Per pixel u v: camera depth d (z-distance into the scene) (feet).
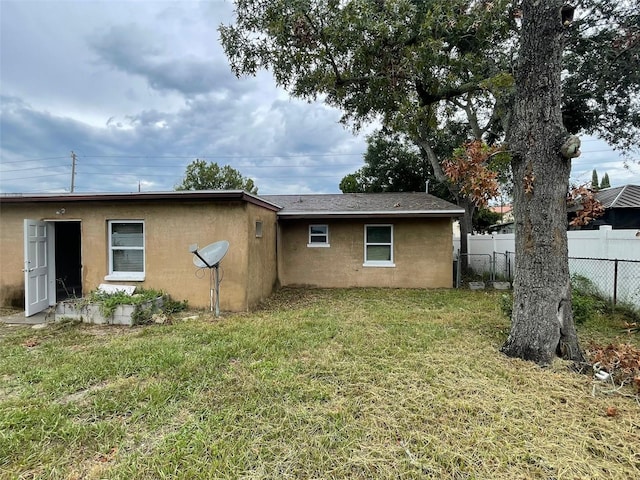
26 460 7.79
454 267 39.58
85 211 24.26
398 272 34.94
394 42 22.48
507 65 28.22
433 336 16.89
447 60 23.97
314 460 7.79
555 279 13.25
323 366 13.05
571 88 33.06
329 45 23.41
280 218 34.58
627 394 10.69
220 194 22.50
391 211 32.91
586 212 14.30
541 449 8.09
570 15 13.09
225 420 9.34
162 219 23.86
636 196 46.55
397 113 27.30
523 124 13.62
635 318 19.74
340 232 35.63
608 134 36.60
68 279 34.04
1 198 23.63
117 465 7.64
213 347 15.31
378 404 10.16
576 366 12.70
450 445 8.27
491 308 23.86
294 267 36.14
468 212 43.45
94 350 15.15
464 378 11.87
